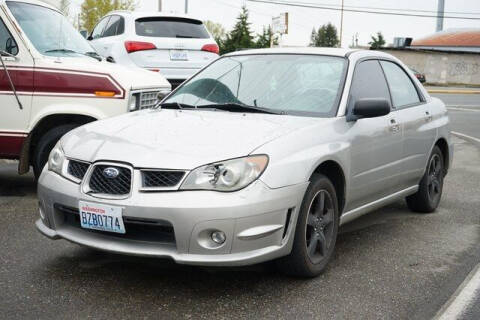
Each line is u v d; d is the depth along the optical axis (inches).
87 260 172.2
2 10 244.7
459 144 469.4
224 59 212.5
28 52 239.8
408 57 1952.5
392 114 204.1
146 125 164.1
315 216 160.7
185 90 201.9
